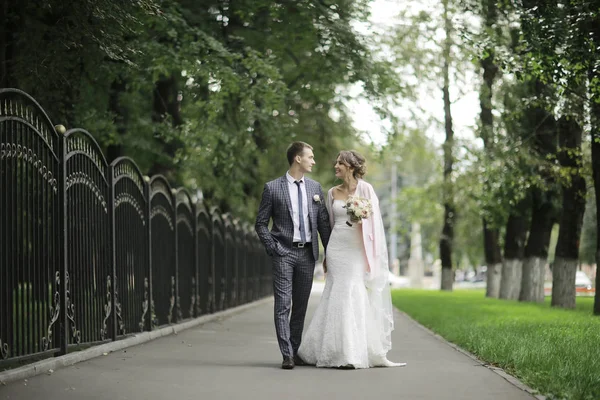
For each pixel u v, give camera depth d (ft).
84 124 73.00
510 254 114.52
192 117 91.76
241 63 77.46
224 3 80.64
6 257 30.83
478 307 86.74
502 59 61.05
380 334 35.55
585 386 27.30
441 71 109.91
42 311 34.35
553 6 54.80
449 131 142.20
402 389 28.66
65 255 36.19
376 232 36.19
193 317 64.85
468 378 31.53
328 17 81.61
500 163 94.43
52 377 30.83
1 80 53.83
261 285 116.98
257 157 107.34
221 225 79.15
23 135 32.58
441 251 158.40
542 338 43.09
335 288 35.60
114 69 69.36
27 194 33.06
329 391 28.14
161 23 71.92
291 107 105.40
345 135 115.55
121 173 45.91
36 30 55.77
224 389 28.53
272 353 41.34
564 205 83.76
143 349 42.96
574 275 83.76
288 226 35.96
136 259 48.49
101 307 41.86
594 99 55.67
